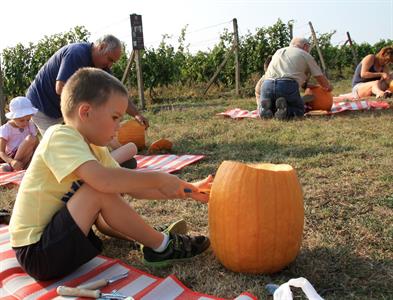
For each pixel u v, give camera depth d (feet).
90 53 14.44
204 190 8.20
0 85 23.65
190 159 16.05
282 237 7.20
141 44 35.88
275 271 7.49
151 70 47.29
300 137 18.31
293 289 6.93
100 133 7.14
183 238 8.18
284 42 52.70
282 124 21.61
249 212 7.14
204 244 8.38
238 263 7.41
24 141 16.15
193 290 7.18
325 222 9.46
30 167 7.27
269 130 20.51
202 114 28.86
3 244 8.99
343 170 13.21
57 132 6.98
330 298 6.69
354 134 18.22
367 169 13.10
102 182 6.75
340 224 9.32
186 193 7.91
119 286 7.17
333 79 60.29
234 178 7.34
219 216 7.43
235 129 21.45
